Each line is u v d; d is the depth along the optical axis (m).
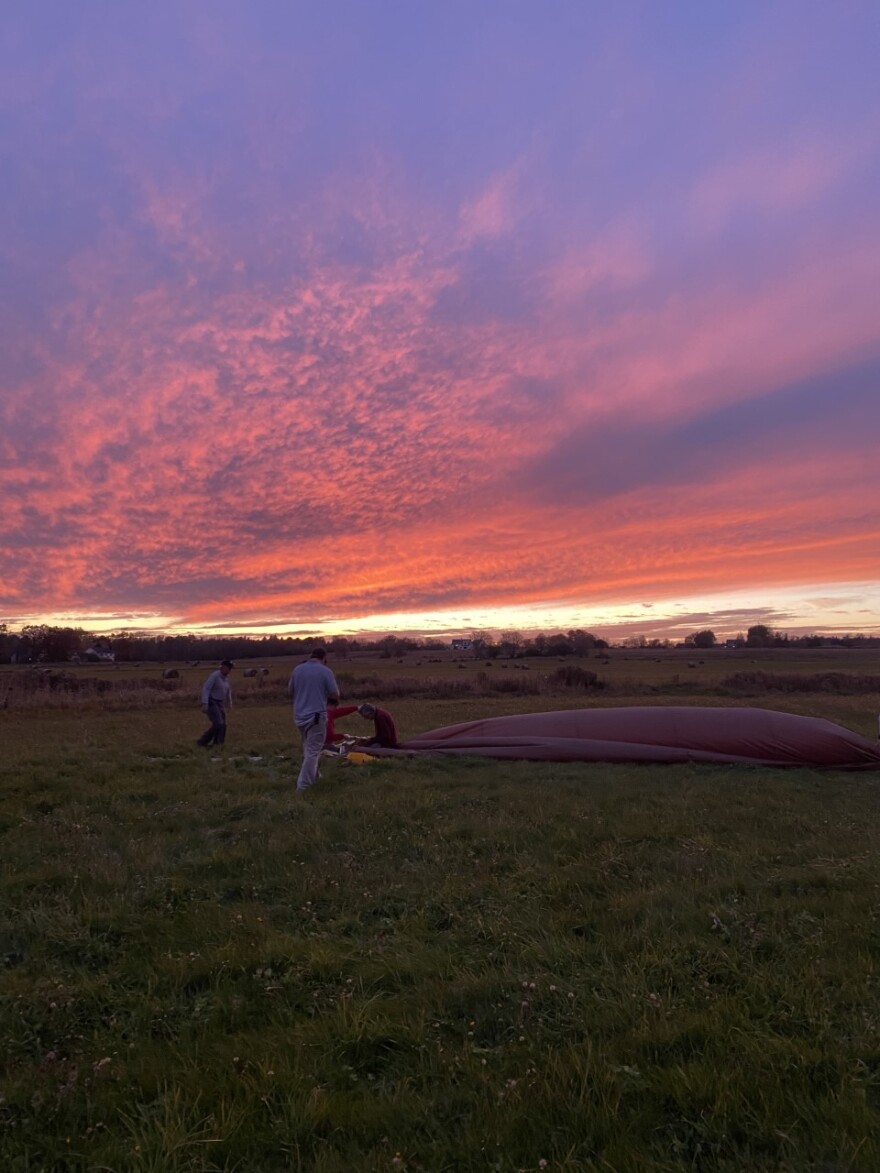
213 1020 3.50
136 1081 3.03
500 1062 3.11
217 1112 2.80
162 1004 3.67
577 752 12.16
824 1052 3.09
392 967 4.03
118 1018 3.55
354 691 30.16
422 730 17.80
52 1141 2.65
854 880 5.37
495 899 5.16
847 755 11.53
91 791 9.20
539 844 6.62
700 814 7.84
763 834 6.98
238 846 6.55
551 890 5.30
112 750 13.23
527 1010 3.49
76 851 6.40
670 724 12.48
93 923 4.71
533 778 10.38
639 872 5.67
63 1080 3.02
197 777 10.31
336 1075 3.03
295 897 5.27
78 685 28.80
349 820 7.59
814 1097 2.83
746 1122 2.69
